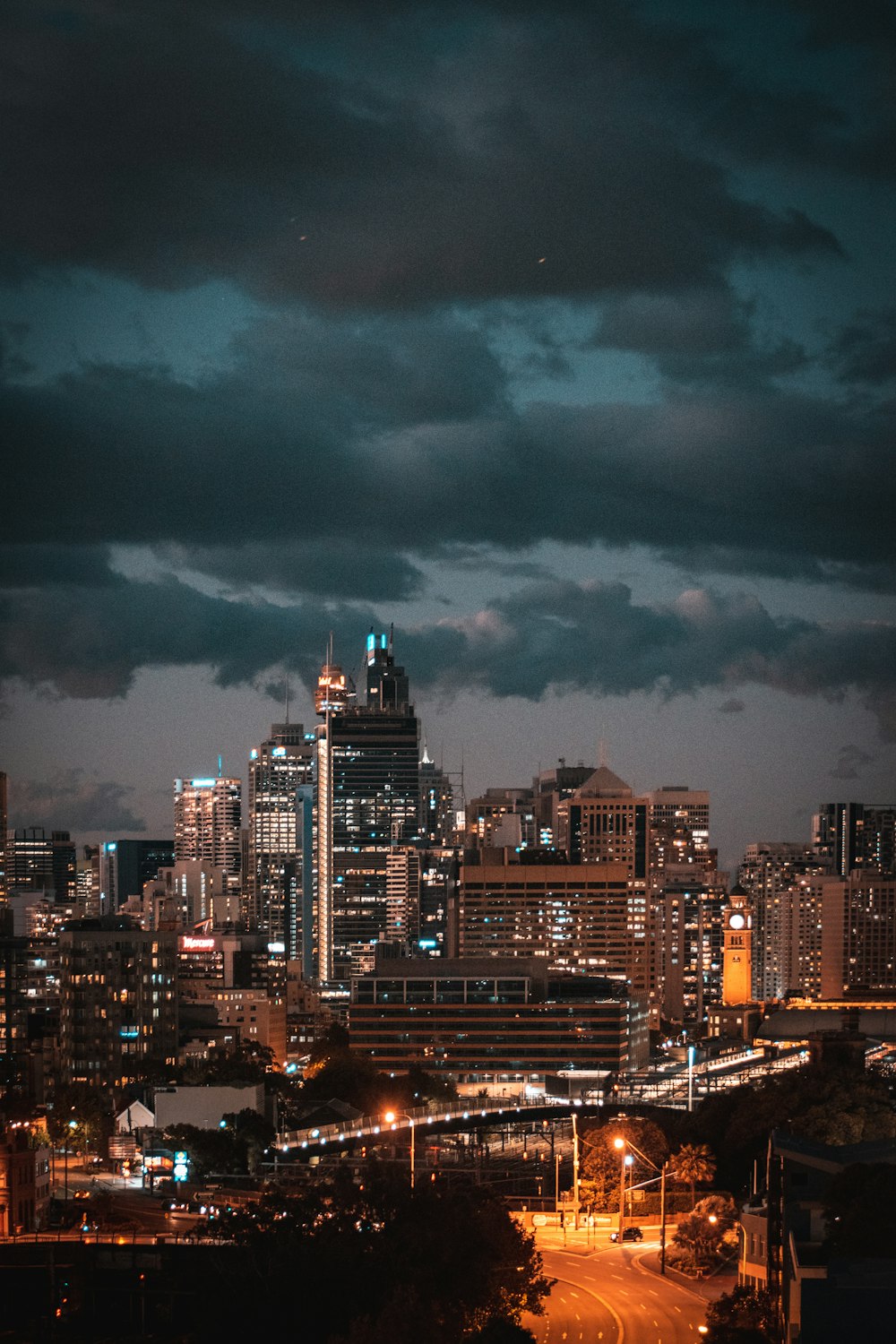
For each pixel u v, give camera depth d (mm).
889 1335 173500
